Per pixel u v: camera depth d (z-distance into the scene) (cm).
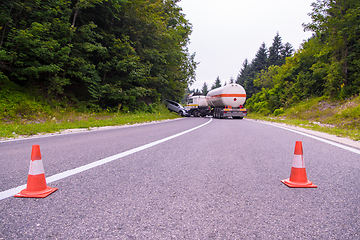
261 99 4153
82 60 1553
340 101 1934
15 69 1314
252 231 159
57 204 200
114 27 2017
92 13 1836
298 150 270
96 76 1720
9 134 719
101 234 152
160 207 198
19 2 1300
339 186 258
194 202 210
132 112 2086
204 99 3344
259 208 198
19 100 1267
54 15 1478
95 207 195
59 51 1407
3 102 1189
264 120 2173
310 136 761
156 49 2422
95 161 367
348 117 1514
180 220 174
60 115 1357
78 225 163
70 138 666
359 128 1207
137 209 193
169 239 147
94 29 1817
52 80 1455
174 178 283
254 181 275
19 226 160
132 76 1900
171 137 692
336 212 191
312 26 2134
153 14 2102
